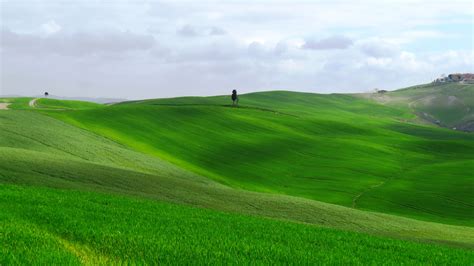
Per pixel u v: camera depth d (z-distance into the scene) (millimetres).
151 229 19969
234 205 41656
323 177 96000
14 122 85188
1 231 16094
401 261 19500
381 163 112312
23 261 12852
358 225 40781
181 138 109000
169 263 14469
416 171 107188
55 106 174125
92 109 121750
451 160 125188
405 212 75812
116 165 69875
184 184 48531
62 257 13469
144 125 113188
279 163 103000
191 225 22797
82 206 24625
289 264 16234
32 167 42531
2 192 26453
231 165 96500
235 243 18875
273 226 26797
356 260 18156
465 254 24156
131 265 13750
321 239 23594
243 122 136875
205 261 15031
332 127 156000
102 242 16266
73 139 81188
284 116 161500
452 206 79625
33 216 19703
